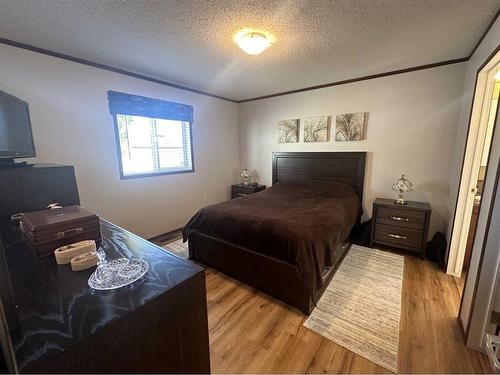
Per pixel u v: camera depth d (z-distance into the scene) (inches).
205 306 37.3
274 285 77.4
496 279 52.1
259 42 76.2
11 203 65.3
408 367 53.2
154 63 102.3
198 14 65.4
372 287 83.3
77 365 23.5
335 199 112.8
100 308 27.9
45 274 35.2
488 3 60.1
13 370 19.8
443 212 109.7
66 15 65.5
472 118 80.9
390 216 108.7
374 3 60.5
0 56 78.9
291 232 74.0
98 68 102.7
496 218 51.1
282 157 157.1
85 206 104.3
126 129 120.0
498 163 51.0
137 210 124.2
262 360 55.7
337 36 78.2
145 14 65.3
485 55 74.1
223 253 90.9
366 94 123.4
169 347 32.6
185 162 150.6
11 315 23.9
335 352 57.5
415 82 109.9
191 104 146.0
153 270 36.3
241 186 170.9
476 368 52.6
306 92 143.9
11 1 58.7
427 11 64.0
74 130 98.0
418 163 113.7
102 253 41.9
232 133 178.5
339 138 133.4
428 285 84.2
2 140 64.4
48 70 89.2
